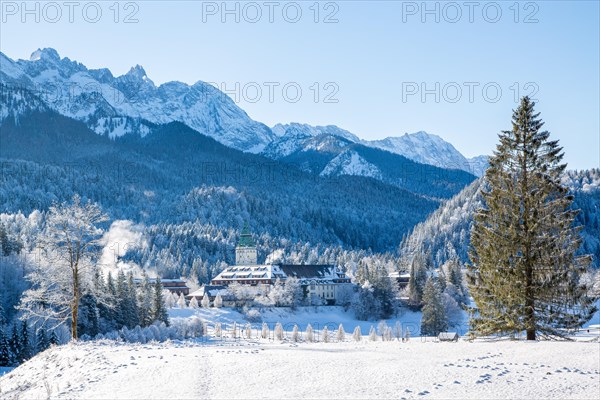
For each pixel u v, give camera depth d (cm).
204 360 3419
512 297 4862
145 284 17200
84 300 11556
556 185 4950
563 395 2583
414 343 4431
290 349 4169
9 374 4062
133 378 3039
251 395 2667
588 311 4850
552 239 4822
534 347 3778
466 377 2908
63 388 3041
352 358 3453
